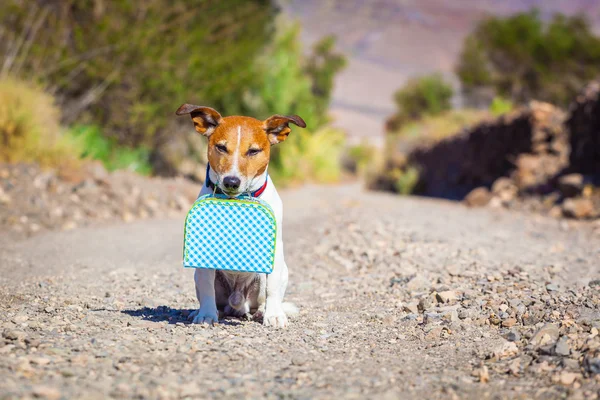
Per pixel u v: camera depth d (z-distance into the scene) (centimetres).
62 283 616
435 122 2955
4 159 1055
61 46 1254
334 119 3128
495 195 1595
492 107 2625
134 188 1144
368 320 508
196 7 1382
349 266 732
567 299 516
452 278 629
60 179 1066
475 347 420
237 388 327
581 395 323
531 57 3209
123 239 873
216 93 1399
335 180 3092
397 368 375
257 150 458
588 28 3203
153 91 1338
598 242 908
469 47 3403
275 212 477
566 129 1669
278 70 1825
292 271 720
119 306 534
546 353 384
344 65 3309
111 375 337
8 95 1090
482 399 326
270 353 398
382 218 1082
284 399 314
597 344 378
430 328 464
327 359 391
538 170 1608
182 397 311
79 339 404
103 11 1291
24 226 888
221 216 448
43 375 329
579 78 3189
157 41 1306
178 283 648
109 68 1263
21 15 1238
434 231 949
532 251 809
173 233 945
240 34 1503
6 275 635
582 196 1291
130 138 1384
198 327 453
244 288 494
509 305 504
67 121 1286
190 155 1555
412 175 2502
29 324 438
